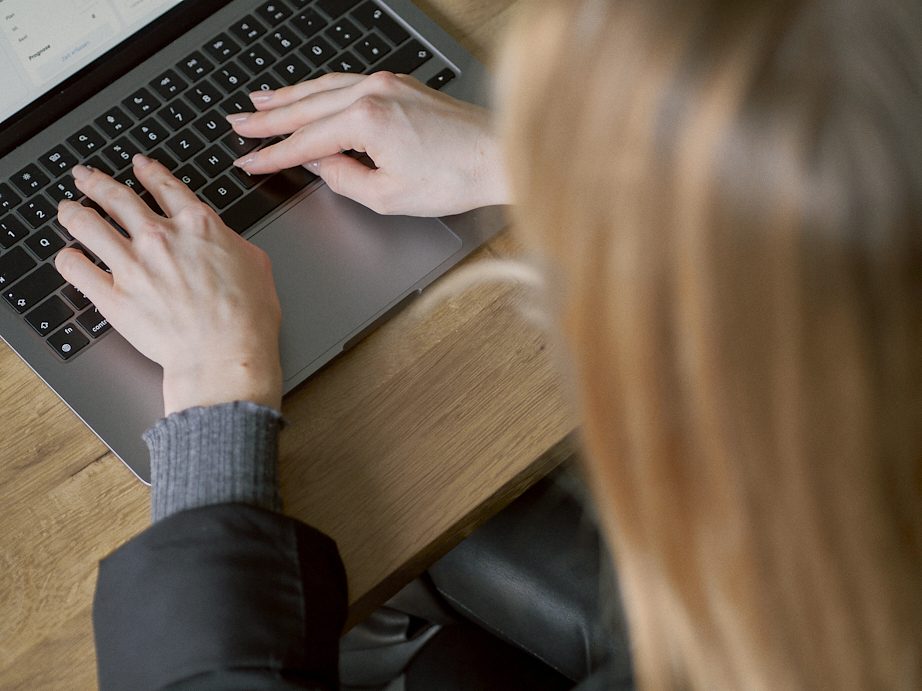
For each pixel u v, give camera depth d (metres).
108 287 0.72
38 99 0.80
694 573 0.44
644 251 0.35
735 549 0.41
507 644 0.89
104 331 0.73
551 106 0.35
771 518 0.39
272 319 0.73
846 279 0.32
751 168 0.32
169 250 0.73
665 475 0.40
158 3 0.83
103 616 0.61
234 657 0.59
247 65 0.83
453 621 0.94
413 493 0.70
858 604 0.41
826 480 0.37
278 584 0.61
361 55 0.84
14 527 0.69
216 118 0.81
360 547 0.68
